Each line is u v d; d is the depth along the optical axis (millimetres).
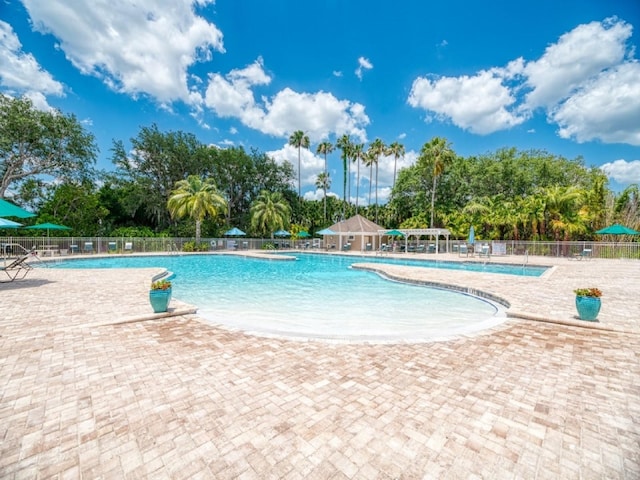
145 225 36969
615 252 21531
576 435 2656
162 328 5703
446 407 3107
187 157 36188
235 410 3018
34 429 2668
